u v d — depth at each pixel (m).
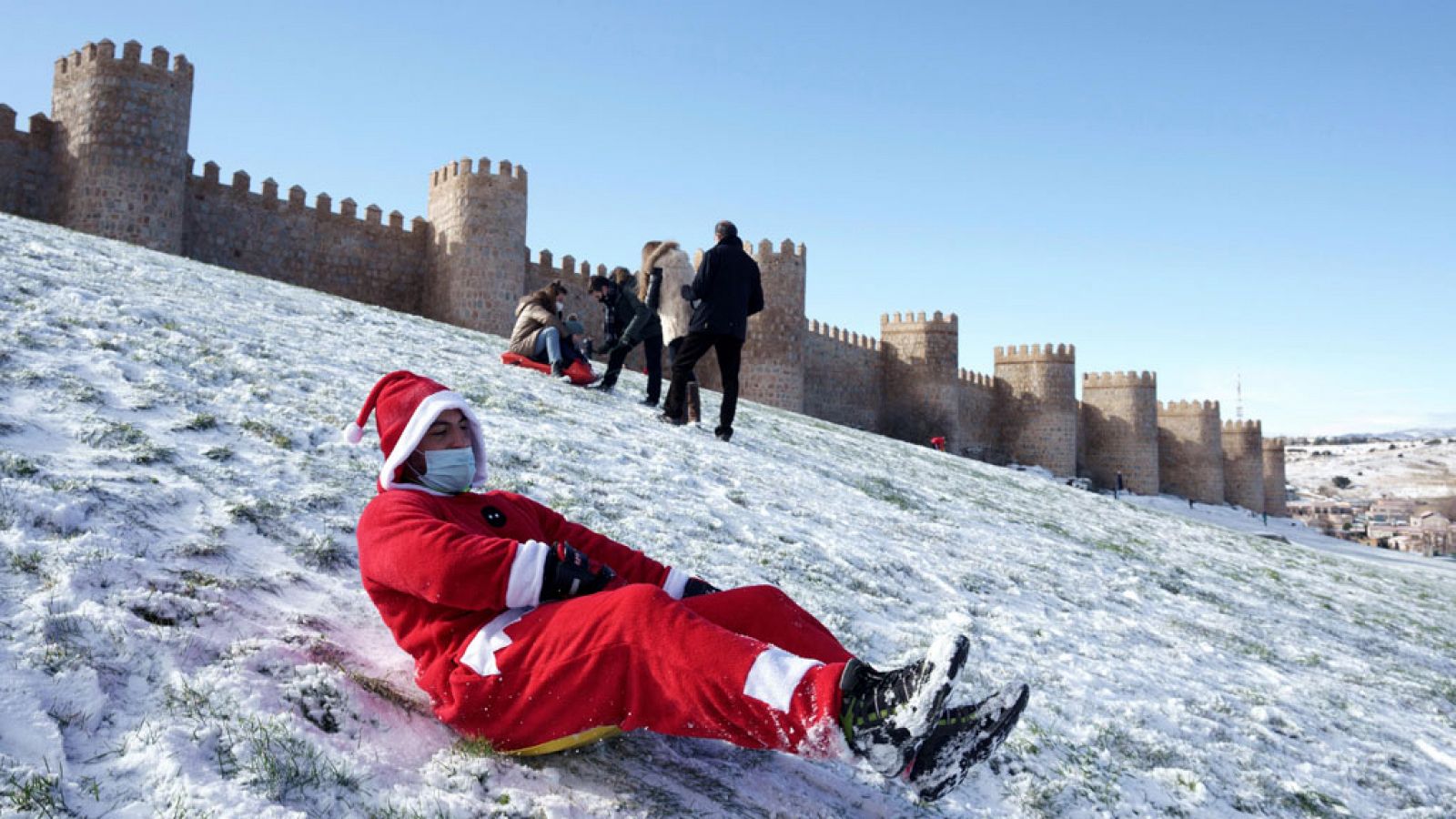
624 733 2.77
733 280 10.10
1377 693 6.23
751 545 5.79
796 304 46.78
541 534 2.89
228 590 2.97
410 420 2.62
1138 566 9.17
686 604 2.53
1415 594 13.82
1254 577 10.67
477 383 9.75
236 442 4.98
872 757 2.01
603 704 2.20
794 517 7.16
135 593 2.67
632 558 2.89
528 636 2.26
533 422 8.22
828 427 19.25
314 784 2.06
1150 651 5.81
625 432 9.13
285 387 6.75
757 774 2.76
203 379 6.24
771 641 2.44
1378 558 33.62
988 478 16.19
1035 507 12.78
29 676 2.08
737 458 9.44
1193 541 13.66
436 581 2.27
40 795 1.73
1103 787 3.40
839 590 5.26
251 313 10.49
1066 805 3.18
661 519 5.78
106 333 6.67
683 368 10.61
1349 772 4.39
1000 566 7.29
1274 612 8.51
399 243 38.78
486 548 2.27
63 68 30.53
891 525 7.96
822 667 2.06
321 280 36.38
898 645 4.55
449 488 2.73
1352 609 9.99
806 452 11.66
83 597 2.56
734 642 2.11
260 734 2.17
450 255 37.38
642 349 42.28
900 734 1.94
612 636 2.17
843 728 2.02
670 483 7.11
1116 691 4.66
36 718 1.96
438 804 2.14
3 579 2.56
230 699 2.28
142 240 29.78
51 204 30.34
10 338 5.75
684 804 2.45
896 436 58.69
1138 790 3.48
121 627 2.42
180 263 14.45
